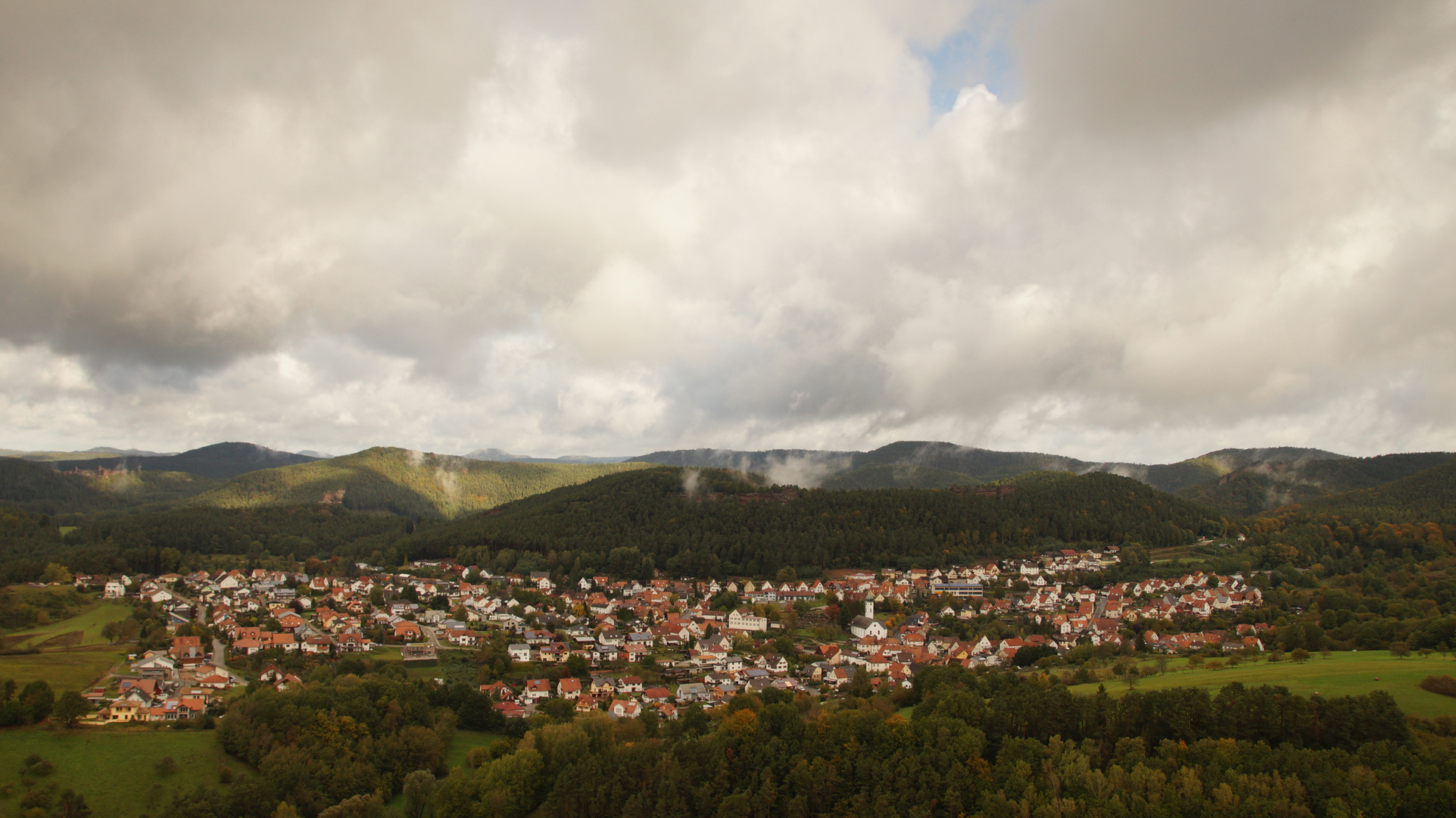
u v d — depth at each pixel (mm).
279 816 126500
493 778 139875
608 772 140250
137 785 133625
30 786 129750
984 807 126875
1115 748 135125
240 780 135625
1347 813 110438
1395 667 163125
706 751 142500
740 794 134000
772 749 142125
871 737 144000
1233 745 127938
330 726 149875
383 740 151375
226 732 146875
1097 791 124062
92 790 131000
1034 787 127000
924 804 129250
